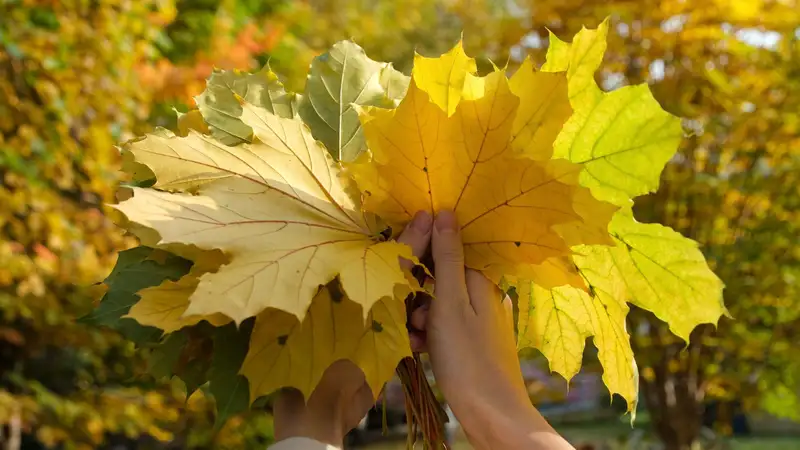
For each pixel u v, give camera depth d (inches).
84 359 134.3
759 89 104.0
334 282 25.1
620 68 109.7
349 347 24.7
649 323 104.7
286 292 22.8
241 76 29.1
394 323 24.9
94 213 90.0
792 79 98.2
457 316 26.3
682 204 107.5
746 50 102.2
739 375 108.8
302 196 25.9
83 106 85.8
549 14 111.4
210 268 23.7
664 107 101.4
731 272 98.7
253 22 134.9
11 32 80.8
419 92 25.0
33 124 84.7
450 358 26.1
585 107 25.8
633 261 26.8
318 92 29.6
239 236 23.7
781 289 96.6
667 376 108.2
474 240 26.6
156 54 101.4
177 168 25.3
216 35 119.0
